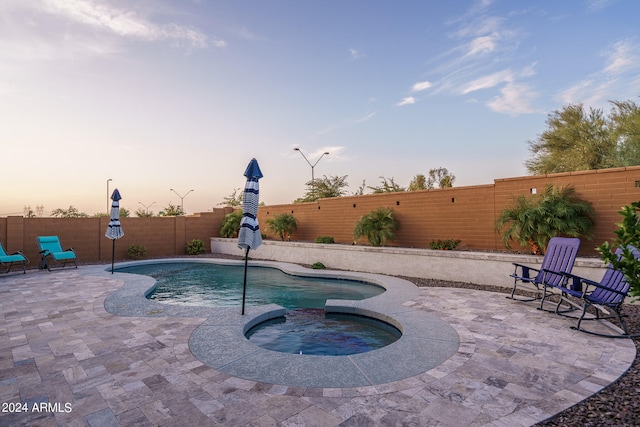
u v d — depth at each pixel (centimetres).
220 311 636
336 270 1238
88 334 500
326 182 2736
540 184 970
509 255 877
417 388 327
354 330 594
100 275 1088
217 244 1930
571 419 267
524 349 430
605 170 855
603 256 227
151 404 296
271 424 263
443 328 523
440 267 997
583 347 434
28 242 1375
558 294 689
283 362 395
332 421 267
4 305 684
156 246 1767
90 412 282
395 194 1336
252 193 620
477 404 294
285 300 850
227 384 337
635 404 289
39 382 342
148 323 557
